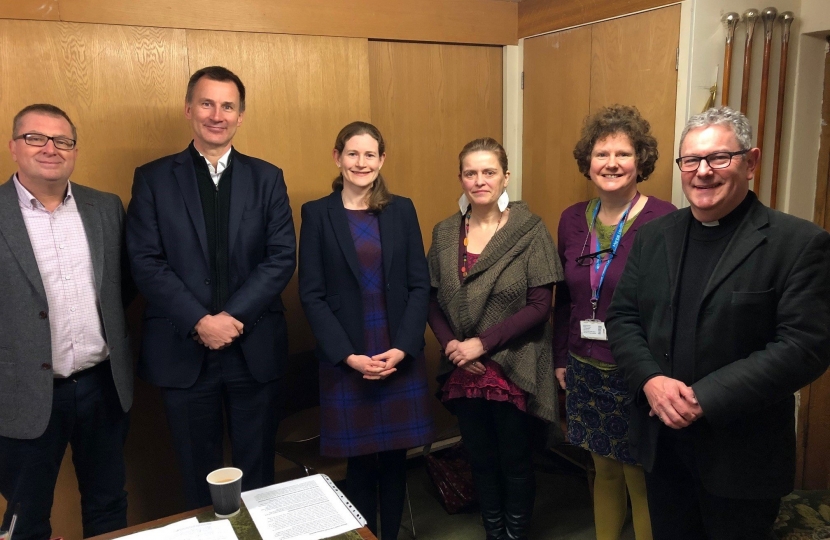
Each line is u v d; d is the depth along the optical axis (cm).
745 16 220
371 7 259
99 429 195
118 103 220
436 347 305
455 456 286
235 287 195
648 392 150
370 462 216
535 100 291
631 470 193
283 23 242
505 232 208
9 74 204
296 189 254
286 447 259
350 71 258
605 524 209
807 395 254
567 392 210
